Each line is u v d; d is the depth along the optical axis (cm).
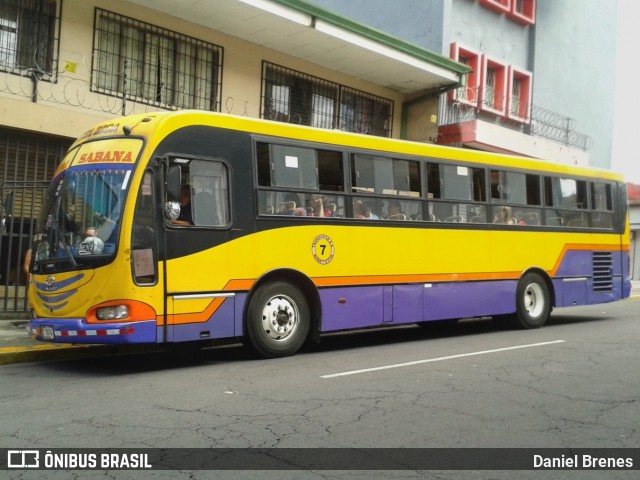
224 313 810
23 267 1173
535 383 700
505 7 2144
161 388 673
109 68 1250
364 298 945
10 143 1138
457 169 1088
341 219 927
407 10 1970
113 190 760
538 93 2284
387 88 1784
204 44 1392
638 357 861
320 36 1421
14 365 824
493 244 1124
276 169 873
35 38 1152
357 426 536
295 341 881
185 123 802
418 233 1016
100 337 723
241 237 829
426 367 789
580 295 1271
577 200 1286
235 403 607
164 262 762
